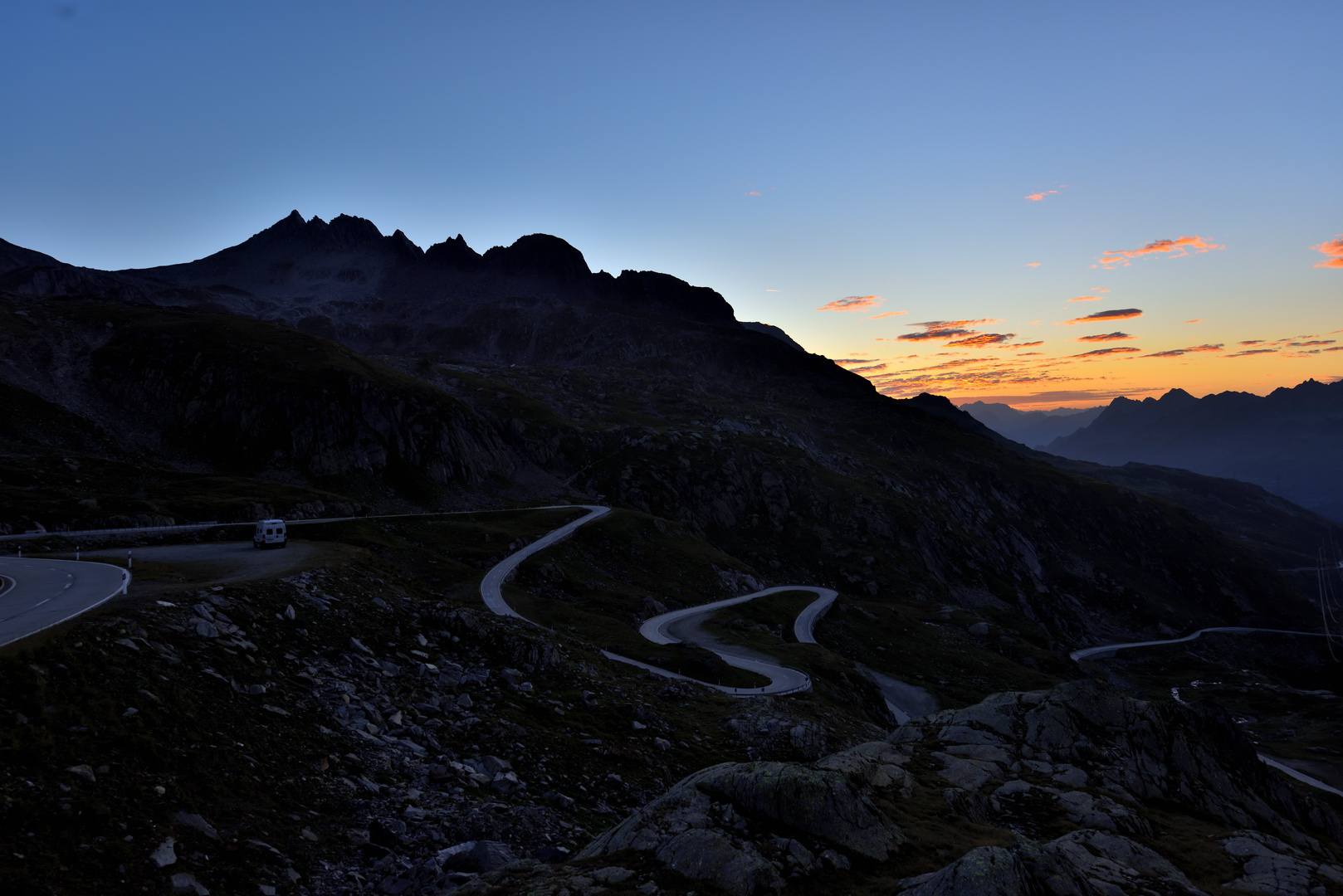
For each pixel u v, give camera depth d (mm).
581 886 20984
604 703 47844
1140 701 43906
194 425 151375
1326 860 34375
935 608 176250
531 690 45156
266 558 56844
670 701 56469
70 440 130125
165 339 169375
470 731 36188
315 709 31578
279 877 20609
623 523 154625
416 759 31141
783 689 72438
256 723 28016
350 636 41406
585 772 36625
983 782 35406
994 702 44781
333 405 162625
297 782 25719
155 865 18641
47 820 18141
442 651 46781
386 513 126688
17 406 131125
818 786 26359
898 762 38312
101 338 171000
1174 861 29281
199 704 26969
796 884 22141
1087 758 39250
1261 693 173750
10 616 30734
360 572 54750
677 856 22672
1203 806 36906
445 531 120250
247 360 167750
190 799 21859
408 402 181125
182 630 32219
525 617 83688
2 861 16266
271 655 34656
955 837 27078
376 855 23281
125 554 58188
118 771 21297
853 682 92688
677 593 129125
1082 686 44625
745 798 26125
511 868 22750
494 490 181000
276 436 153500
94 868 17500
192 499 97438
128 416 148875
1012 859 21766
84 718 22688
